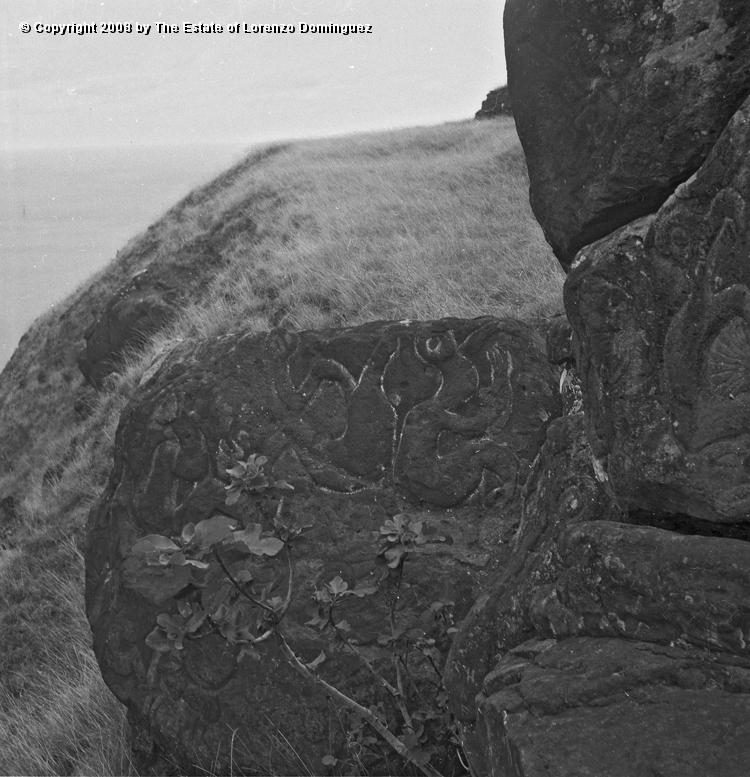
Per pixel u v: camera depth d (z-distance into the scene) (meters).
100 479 8.71
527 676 2.04
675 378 2.06
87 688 5.09
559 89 2.47
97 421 9.82
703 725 1.68
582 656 2.00
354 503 4.02
